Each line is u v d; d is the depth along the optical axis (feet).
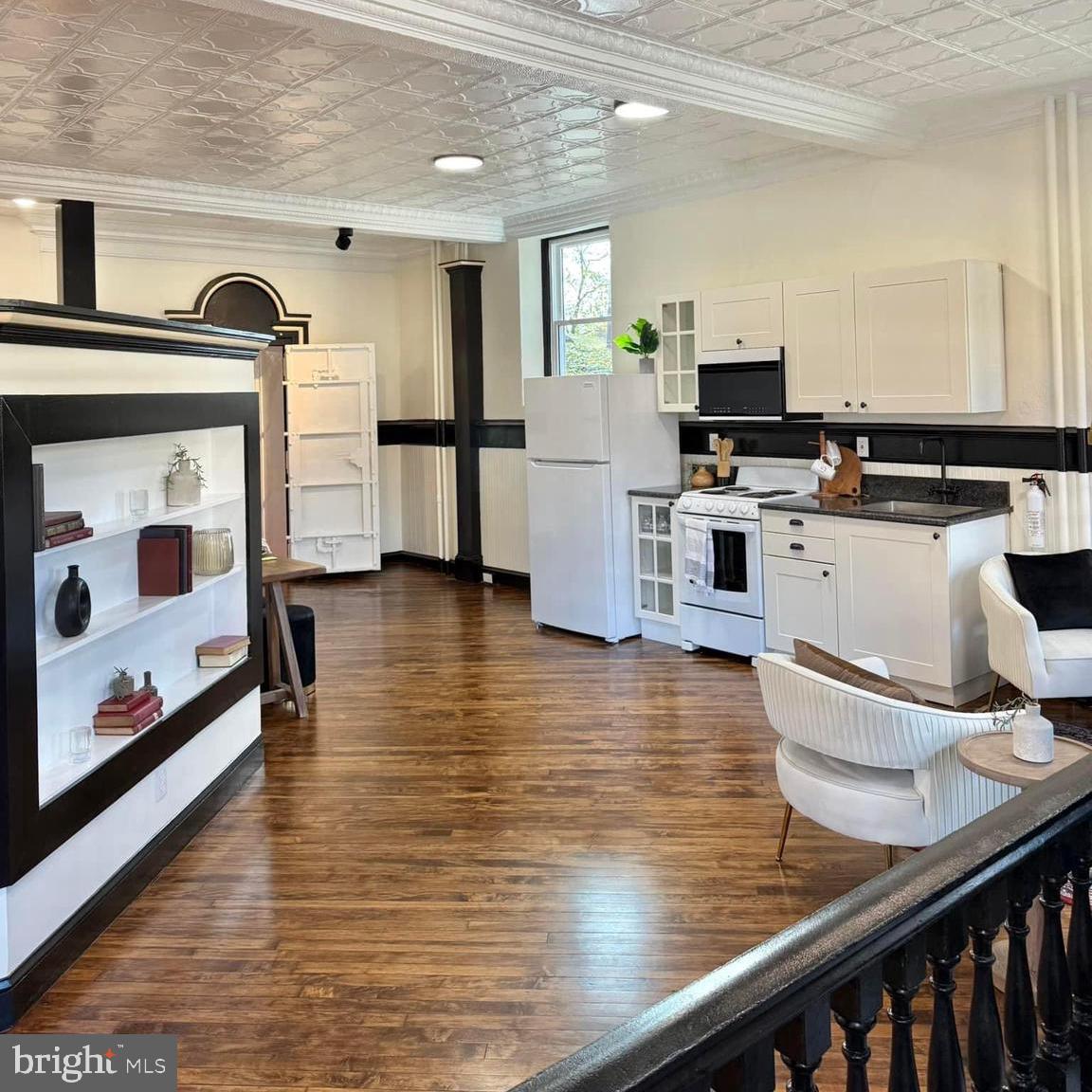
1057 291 16.15
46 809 9.33
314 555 30.63
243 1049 8.32
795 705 10.36
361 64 13.71
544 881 11.20
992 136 16.83
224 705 13.80
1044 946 4.51
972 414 17.57
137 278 27.94
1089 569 15.35
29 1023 8.79
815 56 13.76
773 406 19.22
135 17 11.95
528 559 28.19
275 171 20.03
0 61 13.46
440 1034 8.46
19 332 9.13
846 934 3.33
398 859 11.91
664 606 21.79
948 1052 3.82
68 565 11.12
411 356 32.24
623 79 13.05
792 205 20.02
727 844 11.99
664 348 21.97
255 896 11.08
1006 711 10.09
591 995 8.96
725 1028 2.87
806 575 18.15
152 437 13.39
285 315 30.22
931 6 12.05
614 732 16.25
